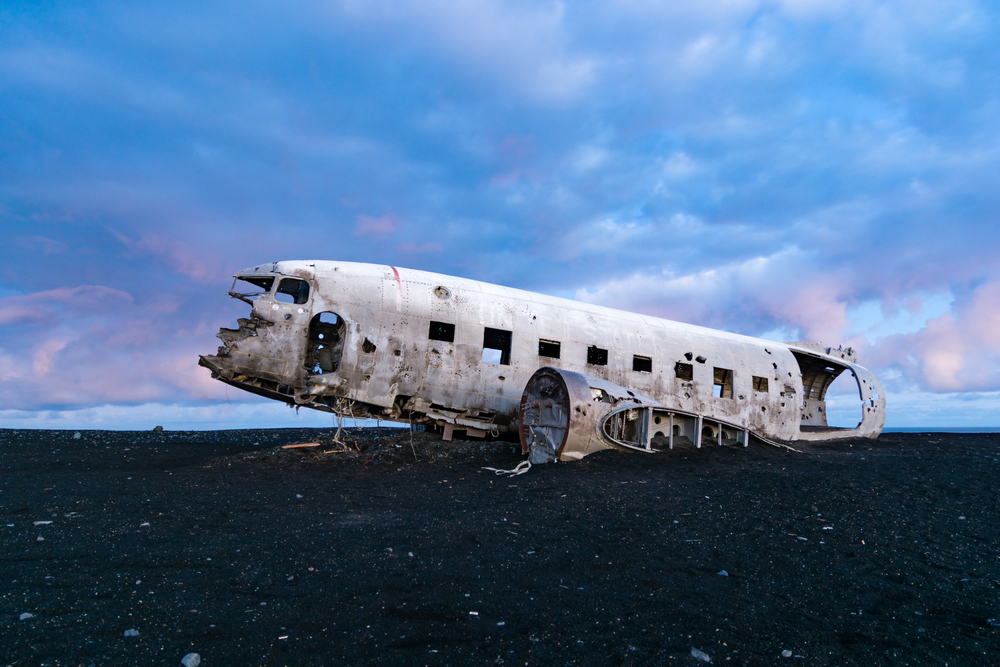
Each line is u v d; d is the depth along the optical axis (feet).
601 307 55.06
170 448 43.11
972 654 10.86
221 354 36.63
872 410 63.21
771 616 12.52
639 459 37.14
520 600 13.02
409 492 27.32
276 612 11.92
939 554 17.63
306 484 29.17
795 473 33.27
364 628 11.22
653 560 16.52
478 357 43.55
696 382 53.62
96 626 10.84
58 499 22.86
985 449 52.11
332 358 43.09
